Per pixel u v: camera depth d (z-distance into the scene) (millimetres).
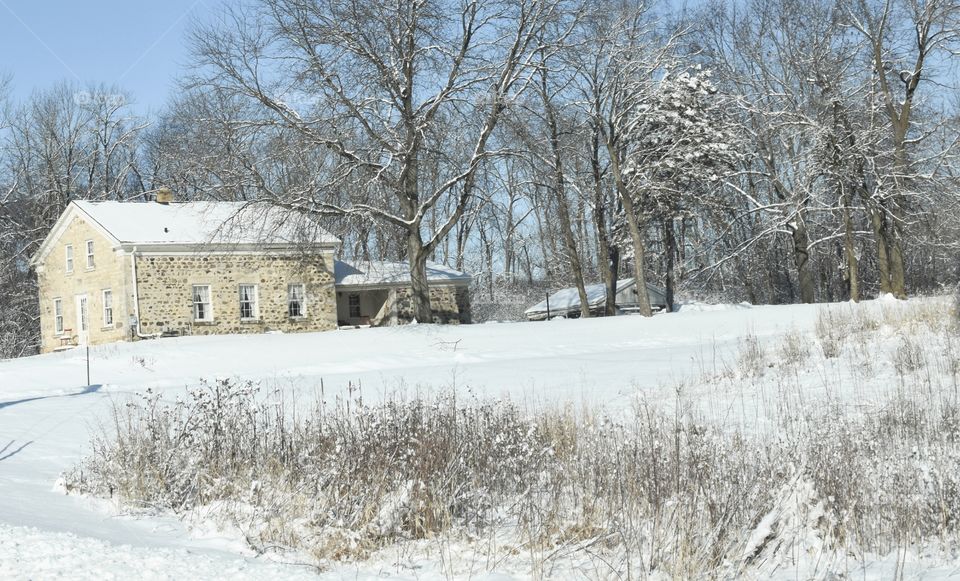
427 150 37625
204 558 6852
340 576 6652
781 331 30922
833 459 8781
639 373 21484
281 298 43000
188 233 41250
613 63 44281
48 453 12688
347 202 38781
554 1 38438
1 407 19000
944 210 47844
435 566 7148
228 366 30609
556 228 68938
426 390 19172
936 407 13125
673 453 8906
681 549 6680
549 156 40562
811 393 15852
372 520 8086
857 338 22422
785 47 48031
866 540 7438
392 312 47281
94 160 58000
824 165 45688
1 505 8805
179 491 9359
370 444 9852
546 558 7137
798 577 6641
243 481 9688
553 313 60094
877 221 45375
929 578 6496
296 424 11711
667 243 55719
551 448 9438
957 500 8039
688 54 48562
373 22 36219
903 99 45625
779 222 50031
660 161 49250
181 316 40781
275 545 7707
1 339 51281
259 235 37656
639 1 44562
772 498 7723
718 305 55094
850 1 44875
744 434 11922
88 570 6277
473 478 9086
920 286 62094
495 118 38000
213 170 37594
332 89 36250
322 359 31984
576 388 18938
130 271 39906
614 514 7945
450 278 49375
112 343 37812
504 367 25109
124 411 16469
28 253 54500
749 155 52062
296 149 35875
